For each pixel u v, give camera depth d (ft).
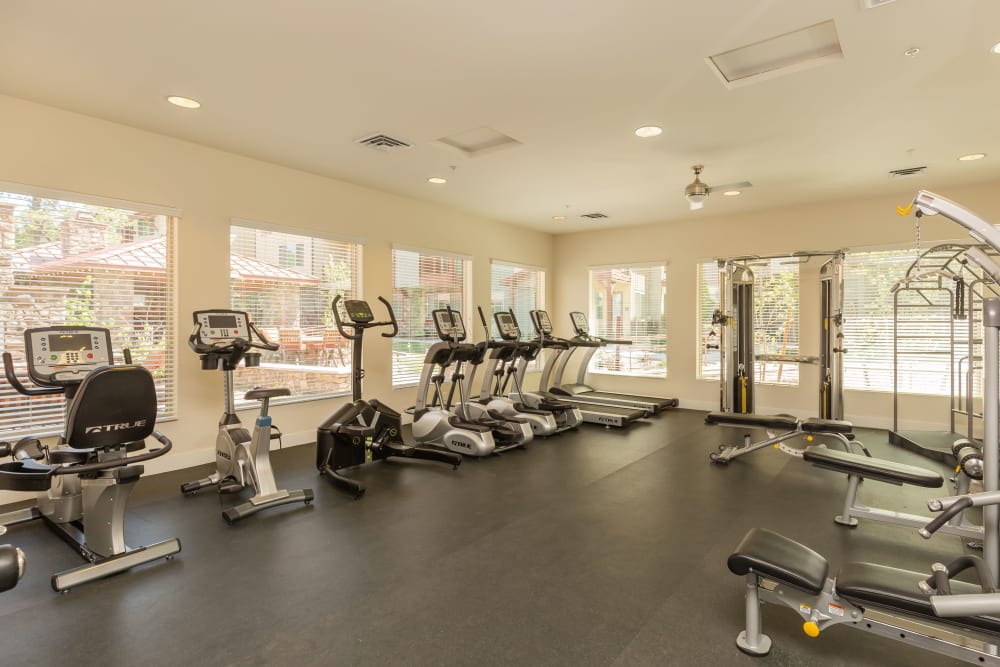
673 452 15.80
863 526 10.09
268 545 9.16
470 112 11.51
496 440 16.62
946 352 17.16
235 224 14.61
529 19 7.97
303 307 16.58
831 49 9.19
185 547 9.08
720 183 17.29
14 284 11.22
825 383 18.17
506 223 24.21
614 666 5.96
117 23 8.11
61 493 9.77
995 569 5.83
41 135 11.35
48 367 9.39
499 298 24.29
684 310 23.45
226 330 12.23
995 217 16.96
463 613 7.02
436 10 7.73
